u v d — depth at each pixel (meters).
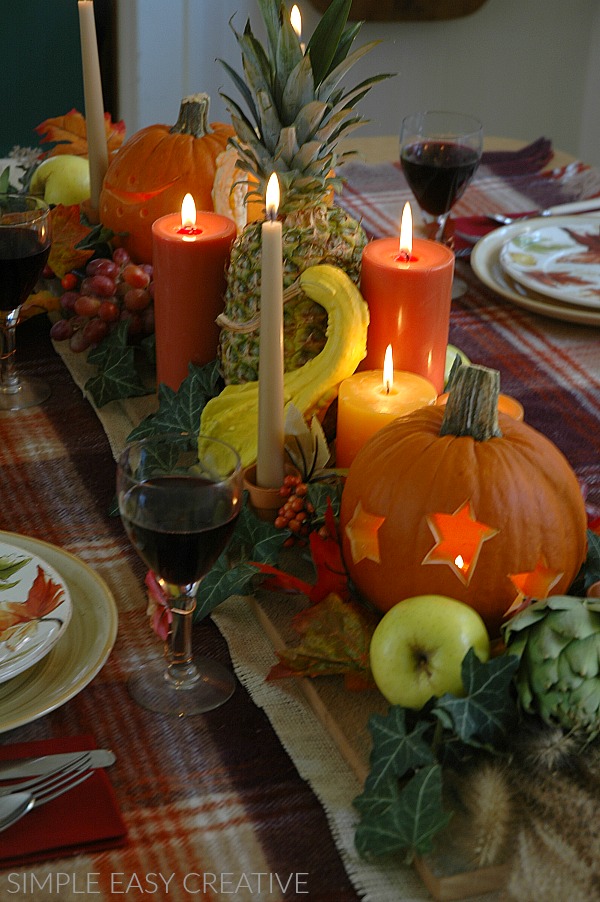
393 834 0.56
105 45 2.35
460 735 0.59
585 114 2.88
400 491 0.70
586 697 0.58
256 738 0.66
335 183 0.92
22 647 0.66
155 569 0.65
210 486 0.62
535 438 0.72
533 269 1.29
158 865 0.57
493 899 0.56
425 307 0.88
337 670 0.69
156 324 1.02
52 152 1.39
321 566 0.74
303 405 0.87
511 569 0.69
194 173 1.16
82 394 1.09
